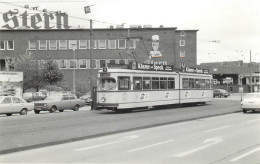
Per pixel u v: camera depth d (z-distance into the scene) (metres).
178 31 72.31
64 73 62.97
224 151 9.88
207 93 34.06
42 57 62.53
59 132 13.63
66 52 62.97
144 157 9.09
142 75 25.28
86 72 63.19
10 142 11.16
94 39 63.41
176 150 10.09
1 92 37.41
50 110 28.06
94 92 27.66
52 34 62.81
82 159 8.92
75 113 23.48
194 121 19.06
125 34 63.59
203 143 11.34
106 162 8.52
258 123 17.84
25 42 62.66
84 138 12.59
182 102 29.83
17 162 8.65
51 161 8.72
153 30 64.50
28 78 50.25
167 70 28.36
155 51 64.25
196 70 32.72
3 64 63.50
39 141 11.34
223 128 15.62
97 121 18.00
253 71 87.81
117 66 24.53
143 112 24.39
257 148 10.35
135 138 12.70
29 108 25.78
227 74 85.19
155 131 14.78
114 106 22.98
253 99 24.75
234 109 27.20
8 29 62.28
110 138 12.82
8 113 24.36
